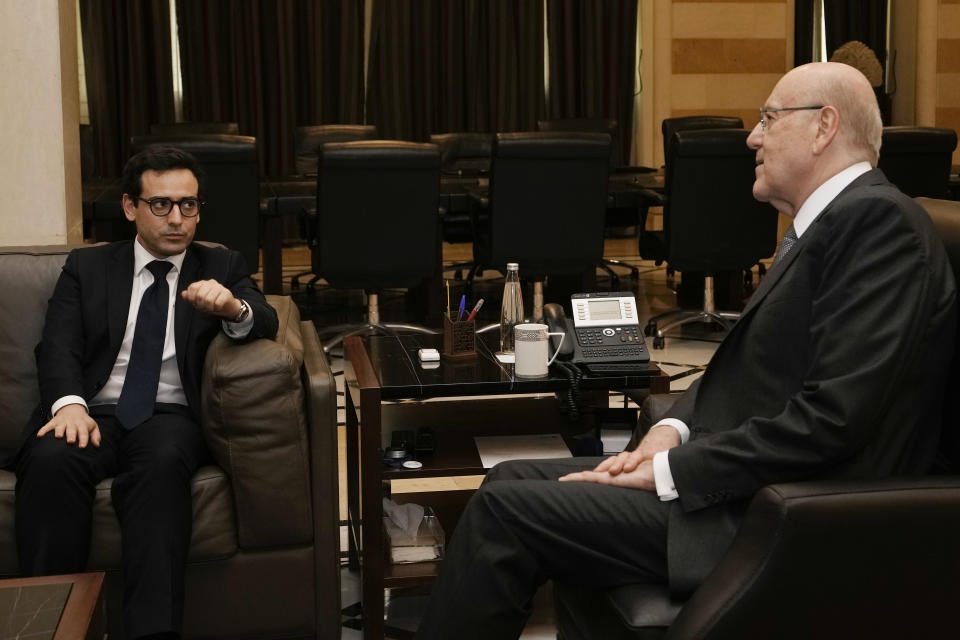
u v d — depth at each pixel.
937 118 10.45
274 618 2.59
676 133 5.75
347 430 3.28
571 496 2.03
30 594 1.95
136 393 2.68
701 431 2.12
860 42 9.84
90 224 6.06
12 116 4.51
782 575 1.75
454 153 8.04
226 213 5.56
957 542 1.77
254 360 2.48
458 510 3.14
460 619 2.03
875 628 1.80
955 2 10.28
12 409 2.79
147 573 2.36
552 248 5.95
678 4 10.05
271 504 2.51
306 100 9.82
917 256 1.86
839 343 1.86
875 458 1.91
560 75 10.16
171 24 9.48
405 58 9.91
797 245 2.05
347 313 6.96
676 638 1.80
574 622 2.21
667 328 6.16
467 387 2.73
